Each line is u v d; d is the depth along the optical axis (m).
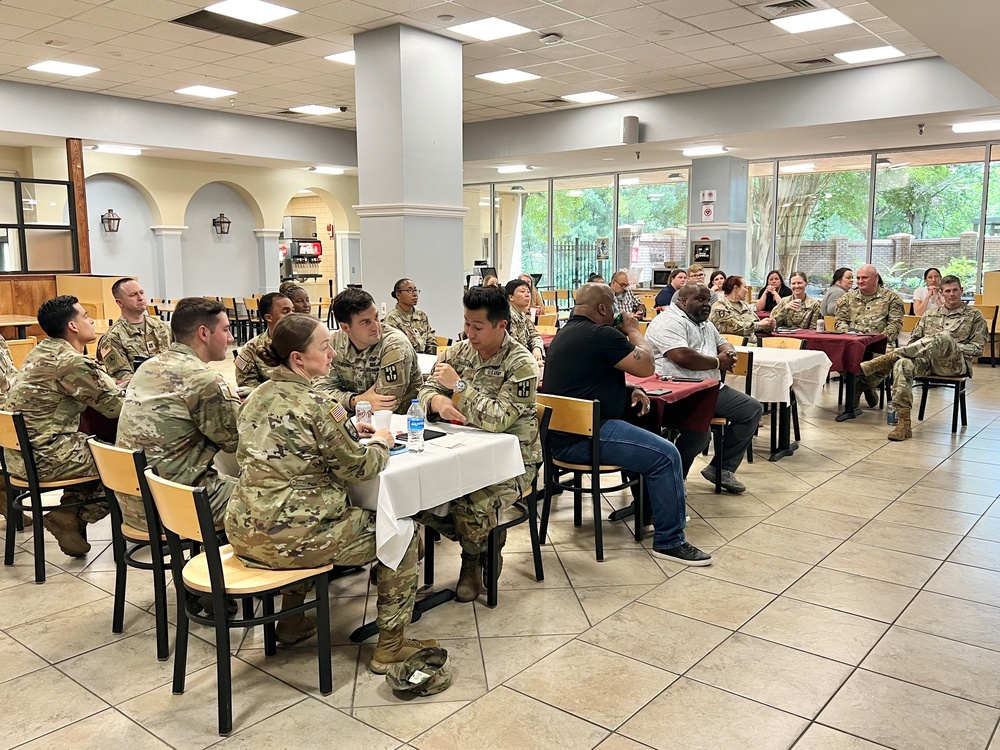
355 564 2.44
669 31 7.45
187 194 13.41
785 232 12.67
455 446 2.79
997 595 3.14
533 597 3.17
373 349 3.48
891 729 2.25
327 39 7.71
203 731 2.27
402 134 7.27
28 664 2.66
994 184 10.77
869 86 8.90
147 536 2.72
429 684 2.44
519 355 3.09
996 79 6.34
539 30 7.41
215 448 2.92
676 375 4.36
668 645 2.76
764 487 4.67
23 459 3.29
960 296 6.20
